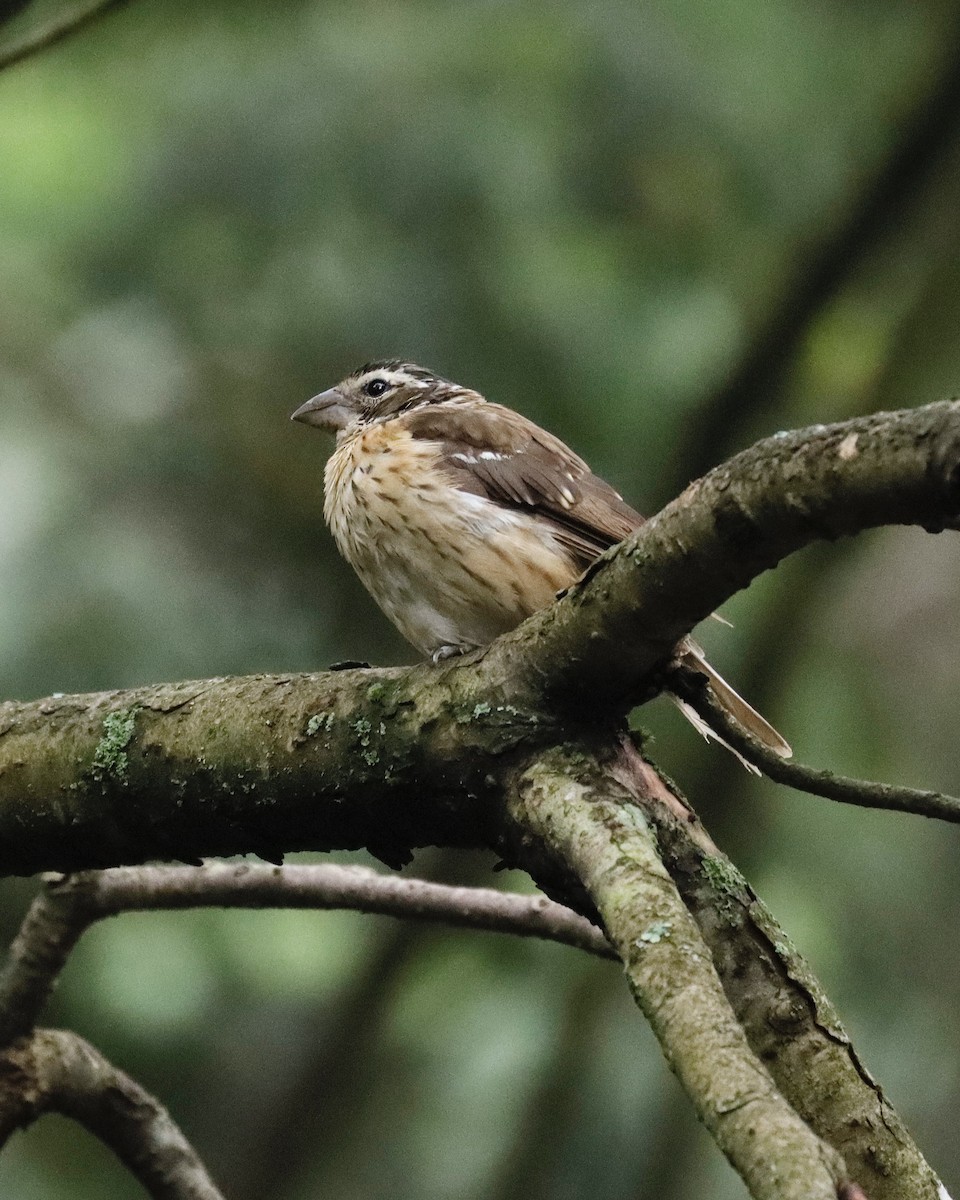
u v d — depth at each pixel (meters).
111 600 11.70
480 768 5.55
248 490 12.51
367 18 12.30
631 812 5.17
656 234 12.55
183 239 12.45
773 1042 5.34
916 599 14.20
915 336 11.83
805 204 12.49
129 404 12.58
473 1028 12.12
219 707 6.13
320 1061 11.34
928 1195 5.20
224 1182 11.73
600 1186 11.39
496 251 12.16
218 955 11.70
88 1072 7.45
